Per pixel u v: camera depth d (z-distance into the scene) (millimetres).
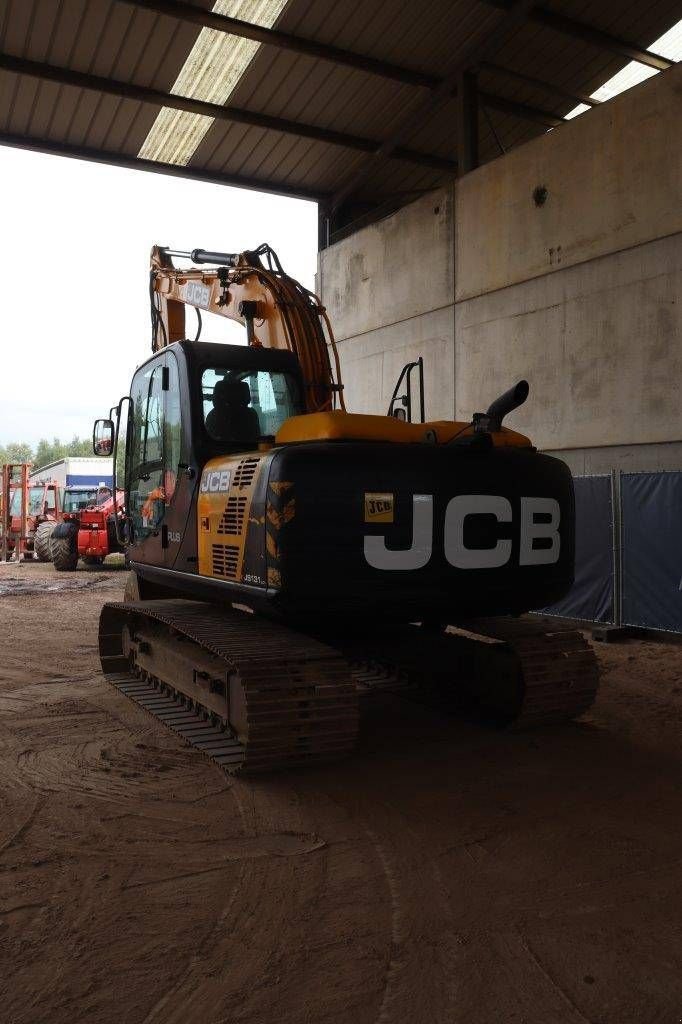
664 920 2885
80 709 5781
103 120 12453
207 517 5137
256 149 13562
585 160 9883
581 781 4352
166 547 5832
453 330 12008
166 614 5539
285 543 4297
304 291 6191
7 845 3496
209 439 5363
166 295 7824
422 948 2697
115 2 10219
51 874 3223
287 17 10812
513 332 10984
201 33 10992
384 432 4738
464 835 3641
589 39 11609
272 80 12023
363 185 15062
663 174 9016
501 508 4832
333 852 3457
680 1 11312
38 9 10312
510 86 13039
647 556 8930
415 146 14125
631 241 9367
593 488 9586
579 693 5301
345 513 4422
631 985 2492
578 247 10016
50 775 4402
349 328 14289
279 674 4379
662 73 8977
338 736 4469
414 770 4531
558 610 10000
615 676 7070
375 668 6910
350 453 4480
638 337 9328
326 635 5703
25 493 20969
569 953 2668
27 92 11695
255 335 6375
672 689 6559
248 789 4215
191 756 4738
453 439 4938
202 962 2605
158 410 6020
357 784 4297
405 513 4559
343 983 2498
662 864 3344
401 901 3021
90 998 2412
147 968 2568
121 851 3451
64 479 28469
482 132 14250
